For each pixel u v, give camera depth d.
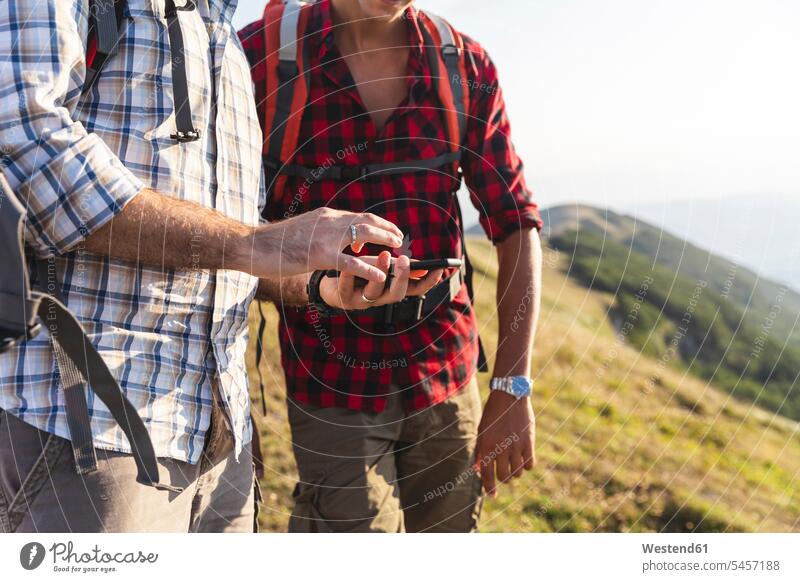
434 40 1.83
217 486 1.51
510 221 1.92
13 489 1.18
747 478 4.88
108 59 1.20
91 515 1.20
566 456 4.40
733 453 5.34
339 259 1.18
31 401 1.16
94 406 1.19
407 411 1.88
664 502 4.09
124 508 1.22
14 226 0.96
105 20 1.19
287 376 1.90
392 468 1.92
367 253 1.77
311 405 1.85
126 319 1.23
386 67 1.81
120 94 1.21
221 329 1.39
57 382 1.17
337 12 1.78
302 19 1.77
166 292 1.27
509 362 1.92
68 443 1.18
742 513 4.27
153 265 1.25
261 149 1.62
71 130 1.09
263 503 3.03
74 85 1.14
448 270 1.87
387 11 1.71
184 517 1.36
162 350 1.27
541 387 5.52
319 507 1.86
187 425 1.32
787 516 4.34
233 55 1.48
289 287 1.70
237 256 1.18
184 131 1.26
